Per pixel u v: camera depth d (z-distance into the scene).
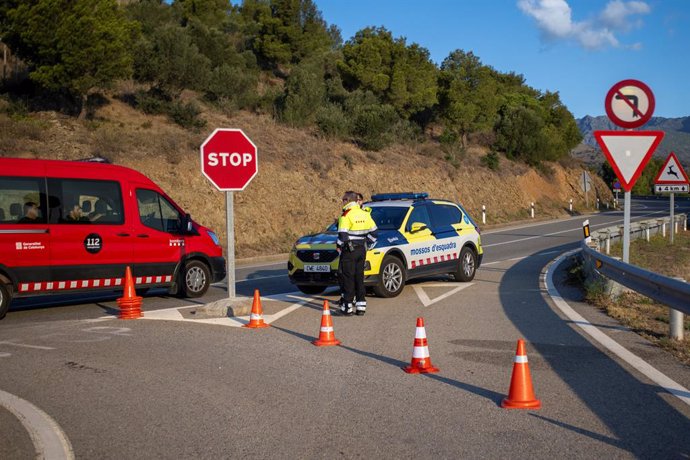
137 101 30.48
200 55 34.12
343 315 10.86
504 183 48.47
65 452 4.95
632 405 5.91
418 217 13.81
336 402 6.12
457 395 6.30
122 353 8.18
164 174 25.12
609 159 10.66
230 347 8.49
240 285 15.57
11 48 25.84
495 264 18.81
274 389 6.56
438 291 13.54
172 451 4.95
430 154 43.84
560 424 5.43
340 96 43.81
